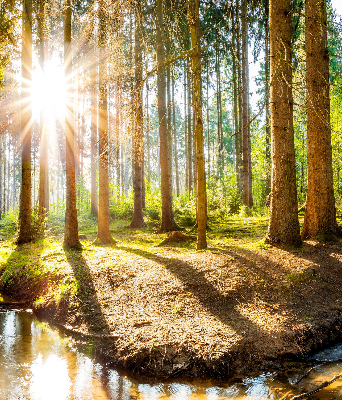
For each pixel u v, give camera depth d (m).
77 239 11.30
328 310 6.35
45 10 11.74
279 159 8.91
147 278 7.55
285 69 8.69
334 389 4.33
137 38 13.00
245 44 18.58
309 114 9.41
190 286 6.96
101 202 12.48
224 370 4.77
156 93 15.02
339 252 8.38
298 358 5.18
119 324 6.04
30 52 13.45
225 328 5.59
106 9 7.72
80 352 5.54
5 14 12.89
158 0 11.84
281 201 8.91
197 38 9.06
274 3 8.71
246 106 19.48
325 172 9.34
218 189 21.11
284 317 6.01
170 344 5.16
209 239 12.02
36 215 14.05
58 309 7.14
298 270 7.44
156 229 16.56
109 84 9.85
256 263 7.81
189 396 4.28
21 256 10.89
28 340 6.07
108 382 4.66
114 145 8.97
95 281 7.81
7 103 18.75
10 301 8.32
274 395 4.26
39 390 4.42
